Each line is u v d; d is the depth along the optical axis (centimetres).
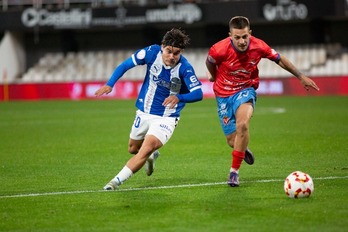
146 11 10488
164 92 2778
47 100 11112
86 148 4484
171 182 3003
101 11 10688
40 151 4344
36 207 2484
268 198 2542
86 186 2956
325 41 11081
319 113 6969
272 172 3247
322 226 2091
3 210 2439
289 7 9844
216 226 2120
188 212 2333
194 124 6175
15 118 7225
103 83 11119
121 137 5169
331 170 3266
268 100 9406
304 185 2498
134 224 2175
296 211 2300
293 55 10956
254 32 11306
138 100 2839
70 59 11869
